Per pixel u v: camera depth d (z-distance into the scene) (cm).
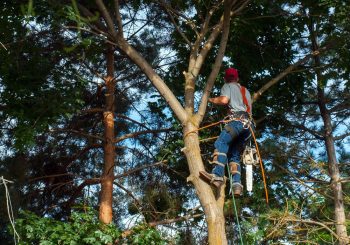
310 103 1427
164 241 1133
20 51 1155
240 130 804
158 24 1459
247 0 1043
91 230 1084
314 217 1292
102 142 1433
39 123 1128
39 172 1474
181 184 1420
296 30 1322
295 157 1290
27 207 1399
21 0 1095
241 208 1245
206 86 955
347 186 1436
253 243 1124
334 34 1211
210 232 813
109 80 1410
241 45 1280
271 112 1359
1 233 1304
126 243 1133
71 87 1177
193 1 1197
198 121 914
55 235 1037
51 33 1277
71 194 1508
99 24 1052
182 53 1344
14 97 1139
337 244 1241
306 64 1361
